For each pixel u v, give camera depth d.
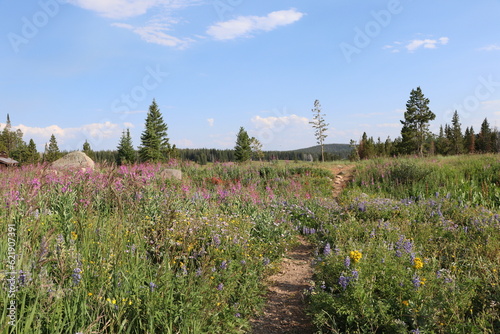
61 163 15.90
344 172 22.47
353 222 9.80
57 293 3.58
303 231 10.76
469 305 4.58
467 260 6.26
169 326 3.94
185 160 22.56
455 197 14.13
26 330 2.99
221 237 7.07
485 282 5.12
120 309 3.69
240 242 7.29
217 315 4.64
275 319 5.39
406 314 4.34
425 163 20.09
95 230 5.10
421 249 7.15
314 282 6.36
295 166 23.48
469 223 9.14
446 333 4.07
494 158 19.31
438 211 10.30
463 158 21.73
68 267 4.03
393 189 16.91
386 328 4.25
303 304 5.88
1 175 9.77
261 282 6.62
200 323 4.14
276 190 17.28
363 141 53.62
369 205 11.63
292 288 6.63
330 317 4.67
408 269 5.27
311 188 18.55
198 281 4.86
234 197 12.36
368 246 6.72
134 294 4.12
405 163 19.31
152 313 3.94
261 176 20.77
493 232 7.75
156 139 43.59
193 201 10.20
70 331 3.28
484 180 15.80
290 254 8.87
